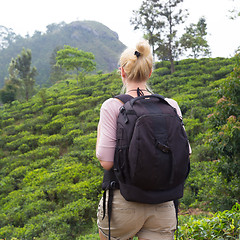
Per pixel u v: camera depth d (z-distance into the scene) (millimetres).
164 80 23953
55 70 71375
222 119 5680
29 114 23281
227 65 24516
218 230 2402
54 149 14500
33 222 7727
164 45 27422
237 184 6016
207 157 9312
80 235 7066
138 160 1062
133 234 1262
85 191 8750
